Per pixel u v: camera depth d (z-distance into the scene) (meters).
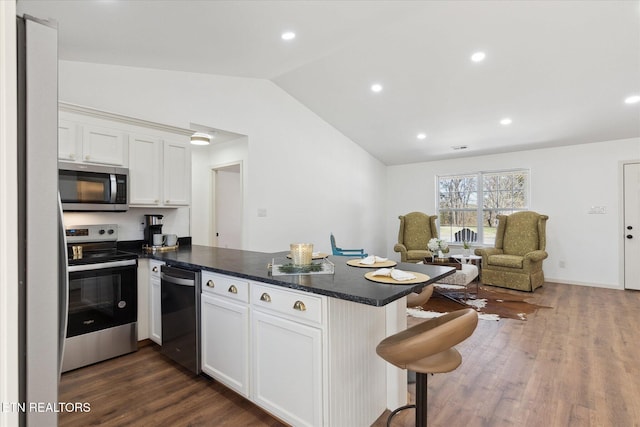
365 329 1.78
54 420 0.74
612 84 3.64
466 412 1.96
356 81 4.19
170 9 2.21
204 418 1.87
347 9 2.59
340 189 5.82
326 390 1.52
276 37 2.93
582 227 5.27
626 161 4.93
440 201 6.84
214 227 4.89
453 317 1.52
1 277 0.61
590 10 2.68
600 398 2.08
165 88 3.49
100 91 3.06
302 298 1.60
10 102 0.62
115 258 2.60
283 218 4.70
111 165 2.87
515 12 2.79
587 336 3.12
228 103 4.03
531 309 3.99
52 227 0.74
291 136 4.82
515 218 5.50
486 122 4.85
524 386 2.24
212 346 2.16
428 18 2.90
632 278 4.90
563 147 5.45
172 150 3.34
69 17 2.21
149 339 2.87
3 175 0.61
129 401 2.04
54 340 0.74
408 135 5.64
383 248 7.25
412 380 2.33
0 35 0.60
